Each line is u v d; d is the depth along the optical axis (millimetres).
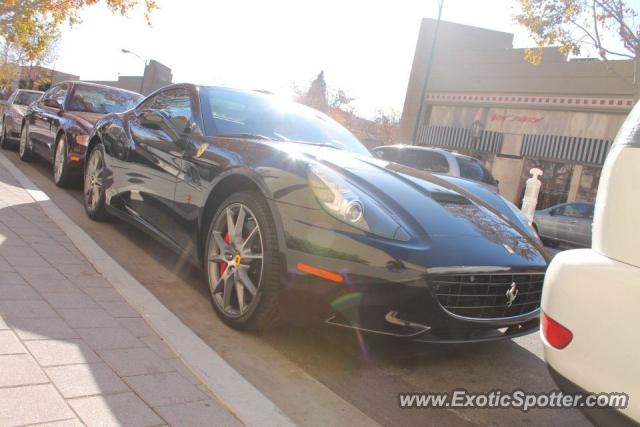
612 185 1816
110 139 4867
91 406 1911
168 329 2734
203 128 3740
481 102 22359
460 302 2682
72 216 5195
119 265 3643
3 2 12719
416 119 23078
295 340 3057
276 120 4152
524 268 2867
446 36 24641
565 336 1859
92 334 2500
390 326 2580
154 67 45688
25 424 1727
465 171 8875
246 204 2980
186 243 3557
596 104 18484
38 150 8320
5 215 4410
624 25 13359
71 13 13648
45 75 50750
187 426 1915
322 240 2627
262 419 2068
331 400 2453
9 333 2330
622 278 1712
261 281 2797
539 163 20078
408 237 2674
